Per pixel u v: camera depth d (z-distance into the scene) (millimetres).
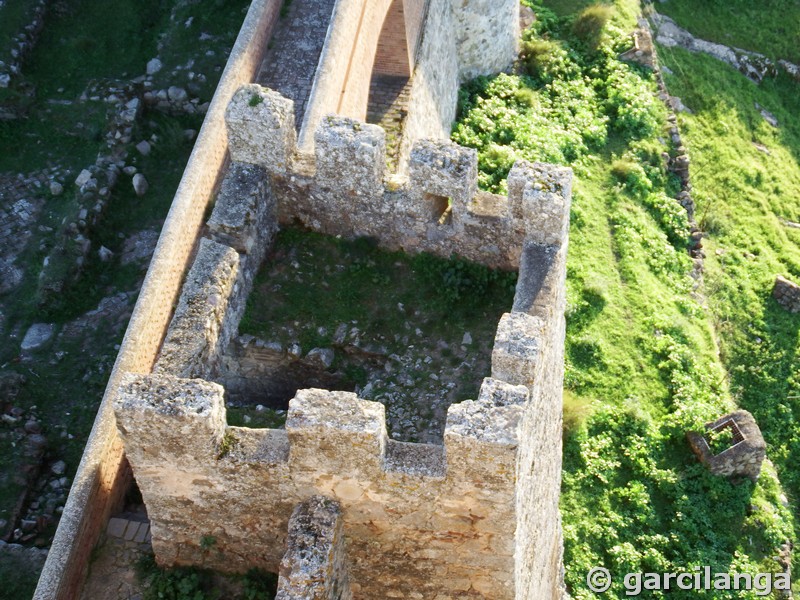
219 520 9672
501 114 22875
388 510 9211
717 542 18750
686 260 23031
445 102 21578
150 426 8688
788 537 19344
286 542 9578
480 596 10156
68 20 22156
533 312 10539
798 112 30016
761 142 28172
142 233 19047
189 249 13320
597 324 20734
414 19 18531
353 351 11359
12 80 20562
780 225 25984
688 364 20594
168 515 9719
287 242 12062
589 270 21516
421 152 11023
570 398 19297
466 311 11555
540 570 12695
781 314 23688
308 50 16688
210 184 14008
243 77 15672
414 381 11008
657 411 19953
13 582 13914
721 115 28062
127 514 11086
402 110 18234
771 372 22500
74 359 17125
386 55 18516
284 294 11633
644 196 23406
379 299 11656
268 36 16703
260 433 9117
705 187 26172
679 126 27156
